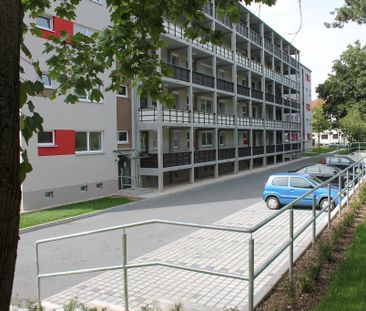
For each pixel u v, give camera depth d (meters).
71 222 14.95
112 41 4.89
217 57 31.06
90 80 5.14
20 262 9.74
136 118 24.33
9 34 1.69
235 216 15.05
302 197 5.91
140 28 4.81
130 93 24.02
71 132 19.33
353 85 49.50
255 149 38.25
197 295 6.52
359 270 5.40
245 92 36.53
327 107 53.19
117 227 5.54
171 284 7.14
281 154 46.84
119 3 4.67
